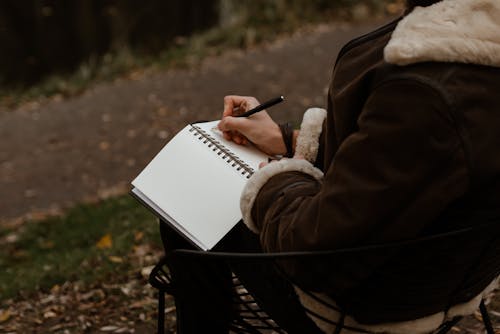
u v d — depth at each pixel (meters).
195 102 7.85
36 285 3.48
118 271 3.33
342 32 8.87
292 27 9.13
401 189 1.01
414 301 1.17
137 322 2.75
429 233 1.09
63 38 11.68
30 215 5.95
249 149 1.57
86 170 6.80
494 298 2.40
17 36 11.70
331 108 1.18
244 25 9.41
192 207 1.40
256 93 7.67
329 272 1.13
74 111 8.27
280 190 1.23
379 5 9.33
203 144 1.52
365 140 1.03
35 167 7.01
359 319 1.21
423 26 1.00
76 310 3.03
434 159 0.99
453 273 1.15
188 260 1.51
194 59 8.88
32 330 2.95
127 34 10.70
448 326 1.37
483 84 1.00
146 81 8.66
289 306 1.33
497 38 0.97
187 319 1.62
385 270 1.13
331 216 1.06
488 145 1.00
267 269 1.38
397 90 1.00
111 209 5.16
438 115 0.97
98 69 9.53
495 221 1.08
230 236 1.46
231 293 1.55
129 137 7.35
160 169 1.49
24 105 8.83
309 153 1.51
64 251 4.46
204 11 10.73
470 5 0.98
